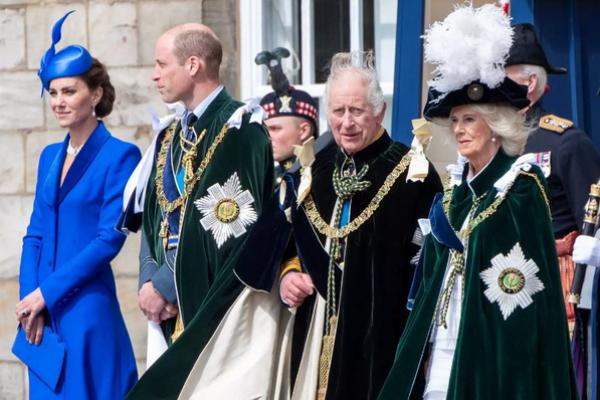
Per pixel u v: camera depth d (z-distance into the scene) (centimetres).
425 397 1759
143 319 2844
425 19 2473
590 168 2038
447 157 2320
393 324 1908
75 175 2317
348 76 1948
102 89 2347
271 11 2856
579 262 1898
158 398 2016
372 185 1947
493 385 1670
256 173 2111
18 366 2922
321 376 1945
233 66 2850
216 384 2011
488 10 1741
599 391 1941
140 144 2852
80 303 2284
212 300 2028
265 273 1991
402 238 1922
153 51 2844
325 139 2328
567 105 2428
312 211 1973
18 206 2908
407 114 2491
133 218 2250
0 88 2911
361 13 2827
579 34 2419
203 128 2152
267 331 2016
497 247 1694
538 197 1709
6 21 2905
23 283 2344
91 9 2864
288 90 2439
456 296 1747
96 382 2281
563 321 1680
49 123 2895
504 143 1738
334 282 1947
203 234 2106
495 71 1708
